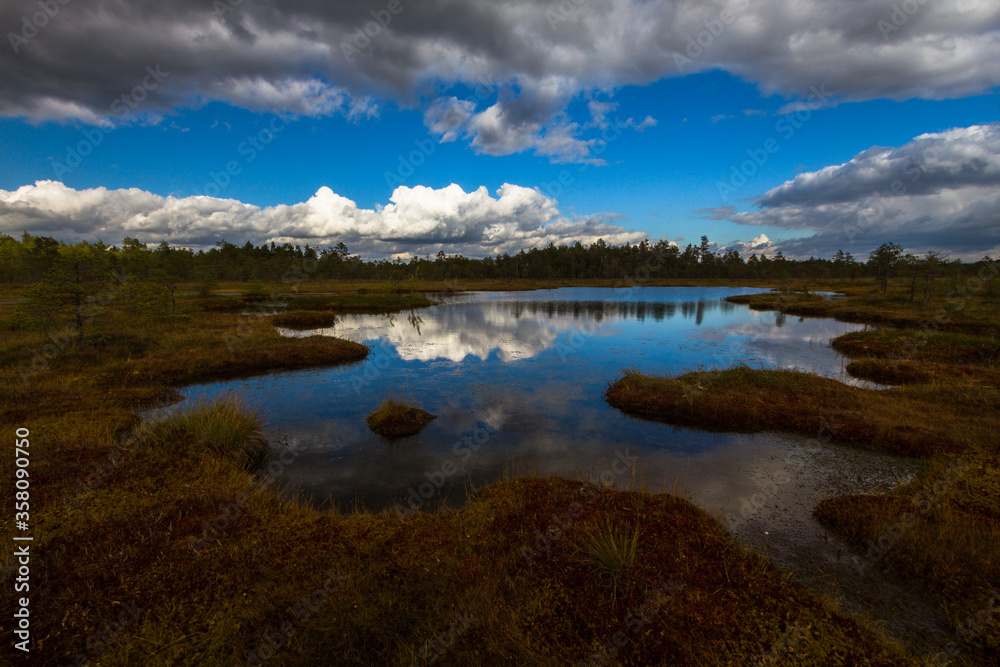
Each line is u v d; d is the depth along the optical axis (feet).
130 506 17.33
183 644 10.71
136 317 66.28
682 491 20.44
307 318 84.02
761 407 30.86
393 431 28.55
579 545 14.73
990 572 13.32
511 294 175.94
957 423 26.63
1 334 51.26
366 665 10.21
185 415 26.78
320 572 13.57
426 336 68.54
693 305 122.72
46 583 12.56
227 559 14.07
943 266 102.42
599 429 29.22
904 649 10.79
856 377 42.04
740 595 12.46
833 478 21.62
